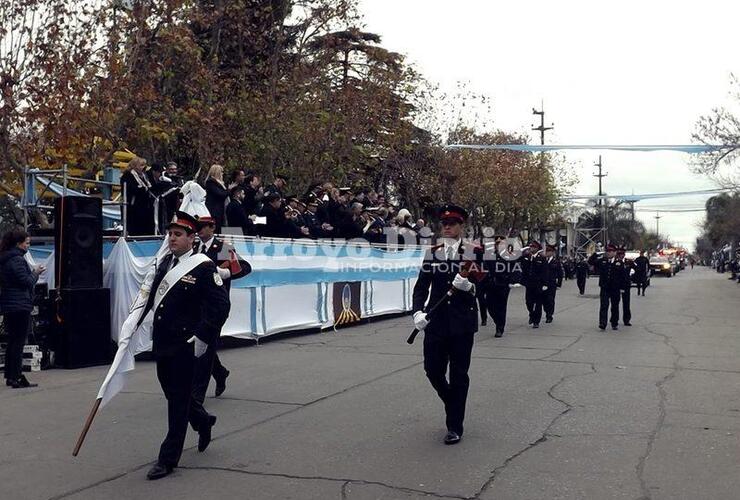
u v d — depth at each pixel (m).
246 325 13.48
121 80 16.08
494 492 5.64
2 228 19.31
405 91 26.91
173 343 6.16
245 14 22.97
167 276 6.26
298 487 5.77
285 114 22.83
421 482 5.88
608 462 6.38
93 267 11.54
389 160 29.94
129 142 18.28
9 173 15.86
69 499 5.58
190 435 7.34
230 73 23.70
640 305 24.41
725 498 5.50
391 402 8.74
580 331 16.09
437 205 33.38
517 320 18.62
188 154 22.30
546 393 9.22
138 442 7.12
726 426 7.59
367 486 5.79
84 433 6.03
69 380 10.35
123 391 9.47
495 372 10.71
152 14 17.34
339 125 24.42
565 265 48.34
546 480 5.91
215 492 5.68
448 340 7.11
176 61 19.72
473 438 7.15
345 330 16.34
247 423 7.77
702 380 10.09
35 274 10.01
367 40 29.38
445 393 7.17
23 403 8.86
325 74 24.64
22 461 6.54
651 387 9.59
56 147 15.27
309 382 9.98
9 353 9.79
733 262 58.00
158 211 13.60
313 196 17.36
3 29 14.88
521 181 38.28
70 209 11.30
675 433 7.31
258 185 15.80
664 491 5.65
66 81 15.03
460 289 7.05
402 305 20.23
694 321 18.42
